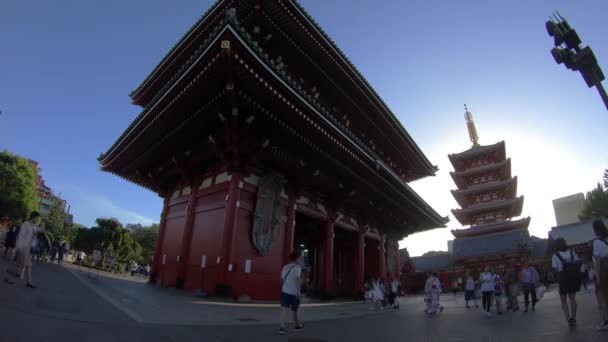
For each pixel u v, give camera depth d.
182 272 21.11
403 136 34.41
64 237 67.69
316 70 25.55
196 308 13.22
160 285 22.94
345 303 24.56
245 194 19.88
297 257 9.97
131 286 19.73
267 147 19.42
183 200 24.45
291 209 22.58
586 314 12.24
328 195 26.78
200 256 20.19
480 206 61.06
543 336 8.27
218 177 21.05
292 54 24.16
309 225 29.89
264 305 17.17
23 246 11.41
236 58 14.34
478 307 19.84
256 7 20.41
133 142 22.67
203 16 22.62
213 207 20.47
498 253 54.84
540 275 49.06
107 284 18.67
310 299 23.66
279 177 21.27
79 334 6.62
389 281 21.69
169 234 24.94
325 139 20.38
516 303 16.19
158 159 24.67
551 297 24.27
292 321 12.21
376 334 9.50
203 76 15.88
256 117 18.09
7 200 49.12
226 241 18.27
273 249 20.61
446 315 15.45
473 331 9.86
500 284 15.27
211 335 8.16
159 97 18.34
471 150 63.28
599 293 8.75
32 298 9.45
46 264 26.38
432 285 17.11
